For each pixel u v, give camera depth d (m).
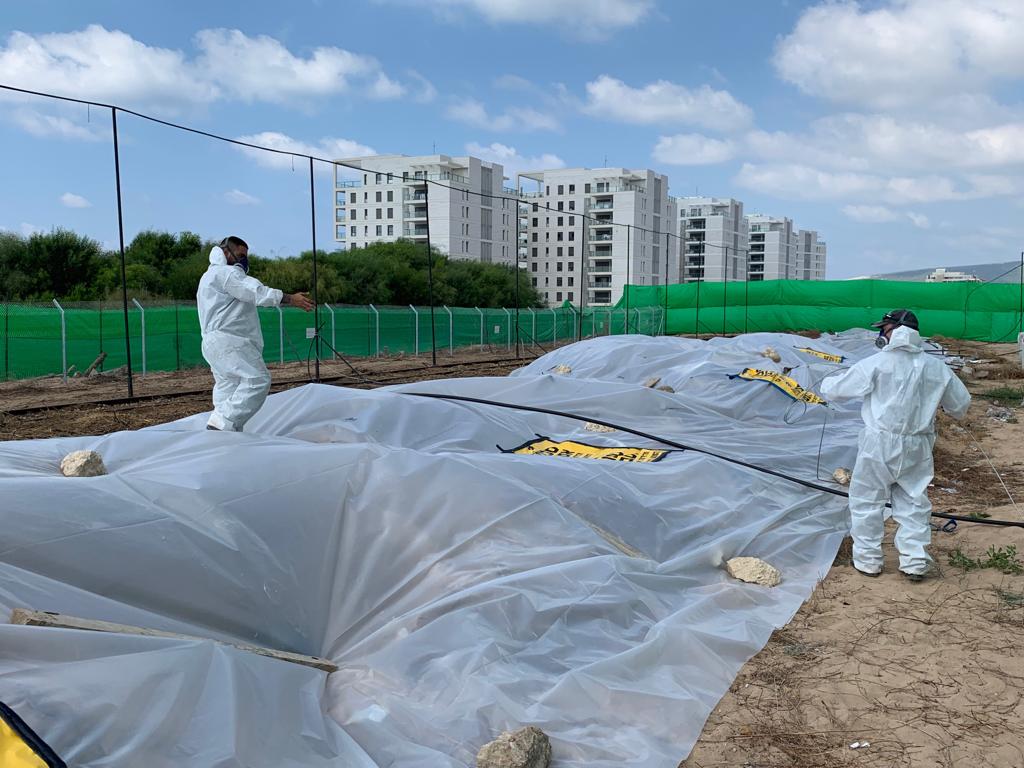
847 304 41.25
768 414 11.12
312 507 5.01
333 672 4.07
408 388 10.15
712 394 11.59
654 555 6.00
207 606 4.18
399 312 34.16
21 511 4.05
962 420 14.05
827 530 6.97
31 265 43.28
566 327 43.59
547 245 113.50
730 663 4.52
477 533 5.17
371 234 102.19
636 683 4.08
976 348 32.75
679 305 45.12
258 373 6.55
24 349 23.00
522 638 4.36
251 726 3.15
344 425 7.68
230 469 5.01
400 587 4.88
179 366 25.31
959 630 4.95
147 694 3.00
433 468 5.54
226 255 6.72
